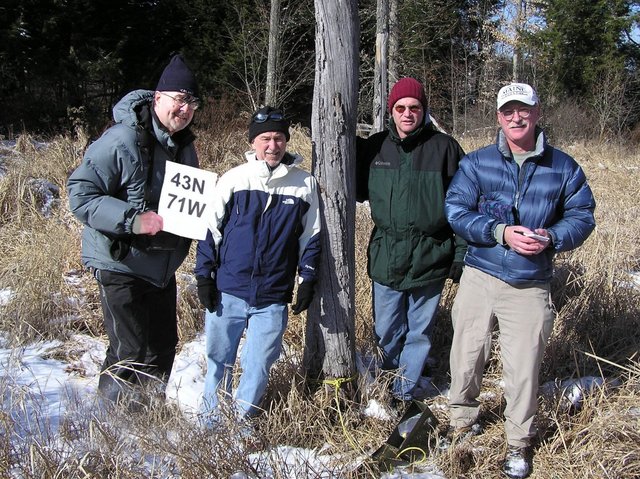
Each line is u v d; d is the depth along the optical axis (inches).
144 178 121.3
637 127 824.3
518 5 810.2
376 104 471.8
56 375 151.3
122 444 106.2
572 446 122.6
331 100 129.2
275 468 109.1
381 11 456.8
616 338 169.3
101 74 541.6
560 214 121.9
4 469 99.0
